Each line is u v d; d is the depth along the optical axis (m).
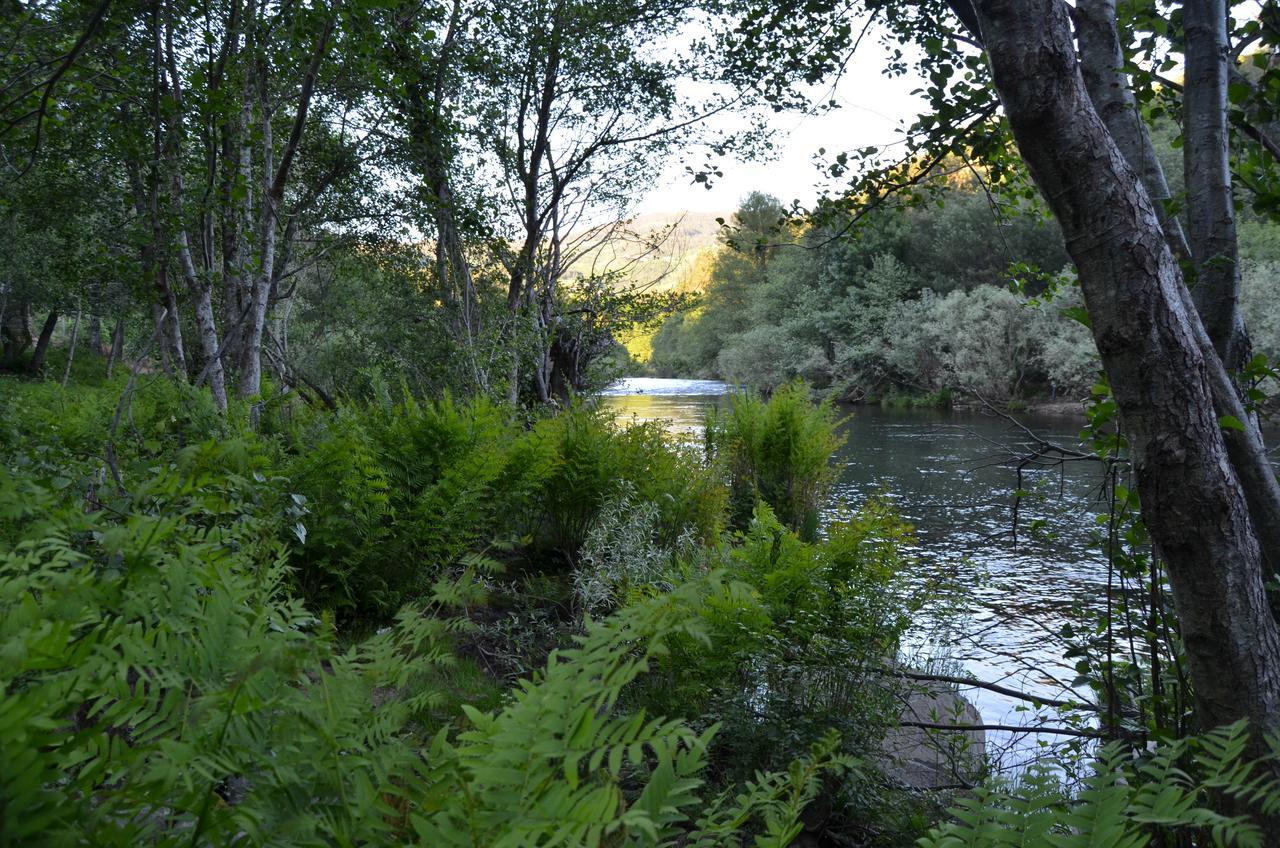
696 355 66.56
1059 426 25.84
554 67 11.77
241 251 7.59
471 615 5.17
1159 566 3.07
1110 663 3.09
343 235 12.33
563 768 1.01
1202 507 2.23
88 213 8.52
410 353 12.14
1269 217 2.92
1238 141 3.54
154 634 1.05
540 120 12.24
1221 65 2.88
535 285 13.23
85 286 8.95
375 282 13.20
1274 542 2.55
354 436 5.45
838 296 43.06
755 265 60.19
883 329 39.72
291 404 10.12
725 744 3.31
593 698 1.12
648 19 11.23
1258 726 2.18
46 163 7.26
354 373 13.51
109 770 0.88
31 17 4.94
